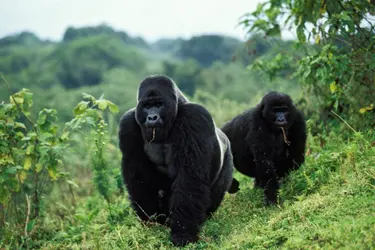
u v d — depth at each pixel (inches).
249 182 647.1
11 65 1921.8
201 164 428.5
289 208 423.8
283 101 550.0
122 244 439.8
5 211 539.8
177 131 433.1
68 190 679.1
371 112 545.0
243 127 596.7
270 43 701.9
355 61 552.4
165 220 468.1
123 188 611.5
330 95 604.7
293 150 556.1
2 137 501.7
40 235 527.2
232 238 402.9
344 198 404.8
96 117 518.3
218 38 2412.6
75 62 1761.8
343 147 511.8
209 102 1002.7
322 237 339.9
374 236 319.0
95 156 530.6
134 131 446.3
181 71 1702.8
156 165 456.8
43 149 492.1
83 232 494.0
